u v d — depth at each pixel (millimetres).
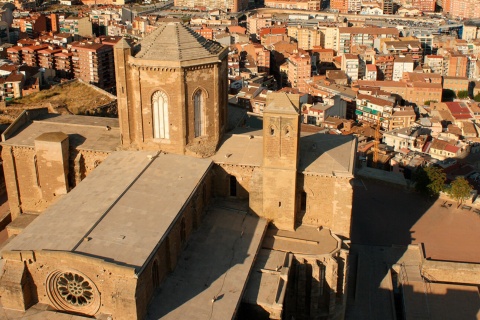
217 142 105938
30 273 77188
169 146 103750
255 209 100562
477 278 117625
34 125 114688
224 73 107062
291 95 94625
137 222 82250
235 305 79312
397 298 113250
